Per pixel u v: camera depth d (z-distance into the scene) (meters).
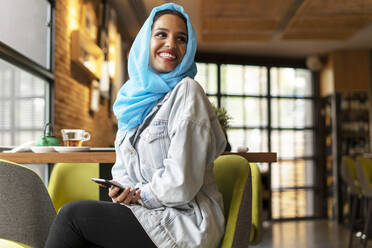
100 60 4.43
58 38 3.42
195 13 5.67
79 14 3.99
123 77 6.23
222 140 1.29
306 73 8.19
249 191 1.32
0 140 2.53
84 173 2.08
